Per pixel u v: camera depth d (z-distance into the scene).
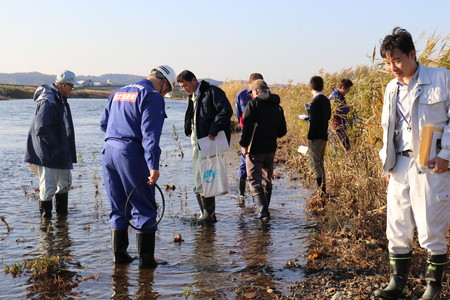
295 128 15.63
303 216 6.43
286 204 7.13
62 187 6.56
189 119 6.32
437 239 3.46
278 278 4.27
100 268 4.59
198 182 6.24
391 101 3.60
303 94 16.23
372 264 4.43
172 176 9.63
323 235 5.50
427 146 3.33
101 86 150.25
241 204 7.24
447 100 3.36
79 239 5.50
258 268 4.53
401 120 3.57
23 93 94.44
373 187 6.27
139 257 4.71
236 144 14.87
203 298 3.88
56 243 5.35
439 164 3.31
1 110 38.72
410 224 3.62
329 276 4.23
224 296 3.92
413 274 4.14
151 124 4.36
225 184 6.01
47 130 6.24
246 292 3.98
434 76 3.40
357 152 7.10
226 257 4.87
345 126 8.05
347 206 6.50
